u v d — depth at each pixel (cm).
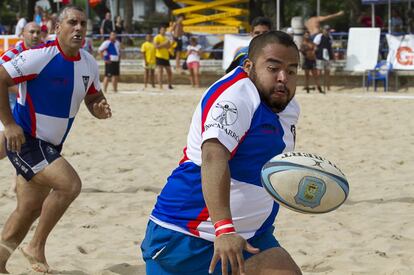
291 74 592
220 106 577
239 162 595
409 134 2364
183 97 3656
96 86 980
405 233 1190
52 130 941
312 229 1213
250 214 609
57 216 913
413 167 1788
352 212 1332
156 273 638
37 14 4112
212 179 559
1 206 1382
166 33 4541
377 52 4019
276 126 601
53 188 912
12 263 987
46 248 1101
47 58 921
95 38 5003
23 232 941
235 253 542
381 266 1010
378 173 1711
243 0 4781
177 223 612
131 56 4762
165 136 2353
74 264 1004
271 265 594
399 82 4153
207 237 604
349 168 1772
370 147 2098
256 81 596
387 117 2809
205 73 4466
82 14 932
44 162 914
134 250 1094
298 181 558
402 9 4891
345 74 4228
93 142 2220
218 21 4797
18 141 899
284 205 566
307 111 3036
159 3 7738
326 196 562
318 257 1047
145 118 2830
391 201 1414
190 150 607
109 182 1608
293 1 7281
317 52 3950
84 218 1302
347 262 1020
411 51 3947
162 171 1747
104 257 1057
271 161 572
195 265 615
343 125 2589
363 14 4709
